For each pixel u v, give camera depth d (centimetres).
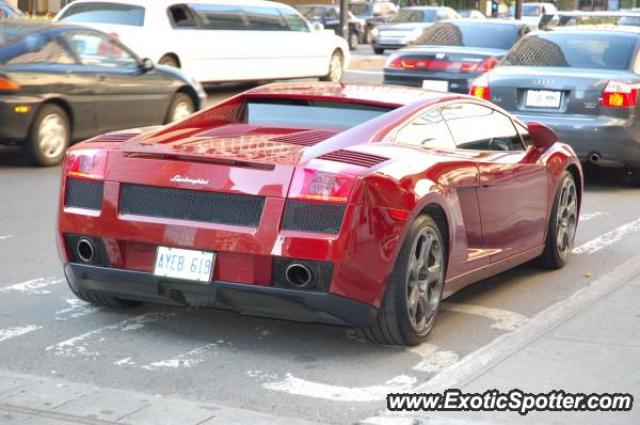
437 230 652
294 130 674
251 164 602
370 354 632
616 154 1218
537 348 639
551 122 1221
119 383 577
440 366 612
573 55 1283
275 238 589
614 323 702
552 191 839
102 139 674
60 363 608
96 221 634
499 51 1848
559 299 771
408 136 675
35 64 1323
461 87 1809
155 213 621
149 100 1482
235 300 607
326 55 2458
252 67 2222
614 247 960
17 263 851
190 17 2070
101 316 704
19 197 1142
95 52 1416
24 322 688
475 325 699
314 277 589
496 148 774
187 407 532
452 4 6153
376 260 597
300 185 590
